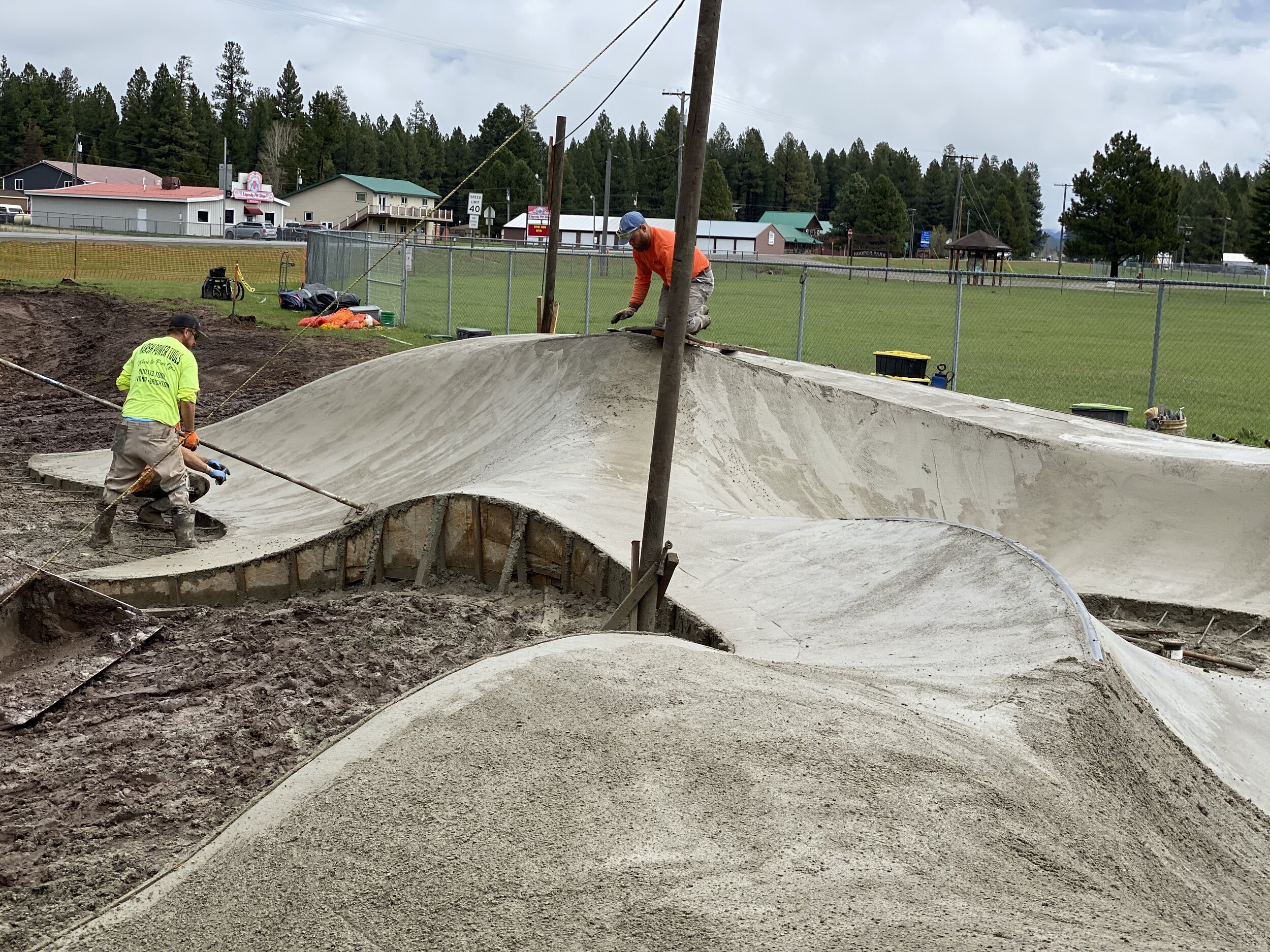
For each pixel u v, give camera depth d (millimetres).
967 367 21234
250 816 3582
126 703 6082
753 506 9680
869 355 22516
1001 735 4473
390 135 112188
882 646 5969
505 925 2934
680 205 6359
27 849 4395
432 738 3922
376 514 8648
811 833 3359
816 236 108188
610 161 46969
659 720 4090
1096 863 3619
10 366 9484
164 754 5270
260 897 3158
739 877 3109
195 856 3441
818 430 11023
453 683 4410
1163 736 5266
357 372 14383
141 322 25672
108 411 17547
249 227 63406
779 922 2873
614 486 9102
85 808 4727
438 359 13852
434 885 3117
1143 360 22469
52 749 5465
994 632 5922
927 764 3959
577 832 3348
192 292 34031
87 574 8711
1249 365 21844
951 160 120062
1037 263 89750
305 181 102438
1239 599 8625
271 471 9695
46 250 42531
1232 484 9680
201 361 20984
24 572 7945
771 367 11703
